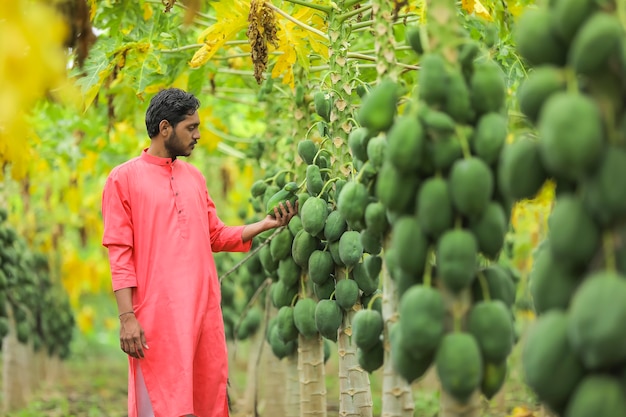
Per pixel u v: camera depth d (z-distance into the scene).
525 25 2.10
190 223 3.73
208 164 9.02
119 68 4.68
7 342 7.62
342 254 3.37
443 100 2.26
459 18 4.60
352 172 3.50
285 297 3.95
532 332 1.99
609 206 1.85
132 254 3.68
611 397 1.82
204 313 3.70
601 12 1.94
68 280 11.64
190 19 2.77
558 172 1.94
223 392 3.76
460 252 2.14
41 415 7.27
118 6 4.62
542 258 2.08
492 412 6.74
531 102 2.05
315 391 3.88
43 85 2.13
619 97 1.91
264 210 4.86
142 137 7.54
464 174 2.14
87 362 14.33
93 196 9.62
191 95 3.78
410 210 2.31
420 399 7.54
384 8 2.94
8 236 6.03
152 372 3.59
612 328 1.77
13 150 2.50
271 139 5.77
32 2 2.81
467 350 2.12
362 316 2.77
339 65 3.74
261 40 3.89
